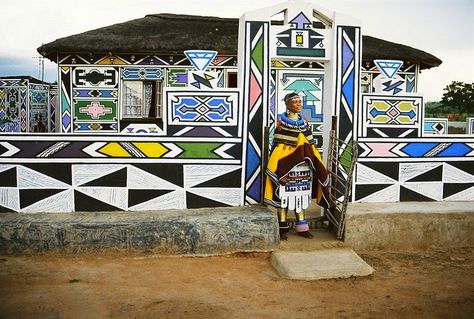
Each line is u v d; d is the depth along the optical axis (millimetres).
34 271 5848
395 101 7441
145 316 4648
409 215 6879
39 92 17906
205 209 6965
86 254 6336
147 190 6969
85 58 13180
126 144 6910
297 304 5016
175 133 6969
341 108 7277
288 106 6578
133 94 13492
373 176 7477
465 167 7758
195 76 7121
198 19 15781
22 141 6805
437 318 4742
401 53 13891
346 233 6691
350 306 4988
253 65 7039
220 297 5160
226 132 7039
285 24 7121
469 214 7035
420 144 7586
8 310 4730
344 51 7223
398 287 5547
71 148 6859
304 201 6680
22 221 6359
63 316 4621
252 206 7070
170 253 6414
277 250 6477
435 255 6750
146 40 13055
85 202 6918
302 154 6453
